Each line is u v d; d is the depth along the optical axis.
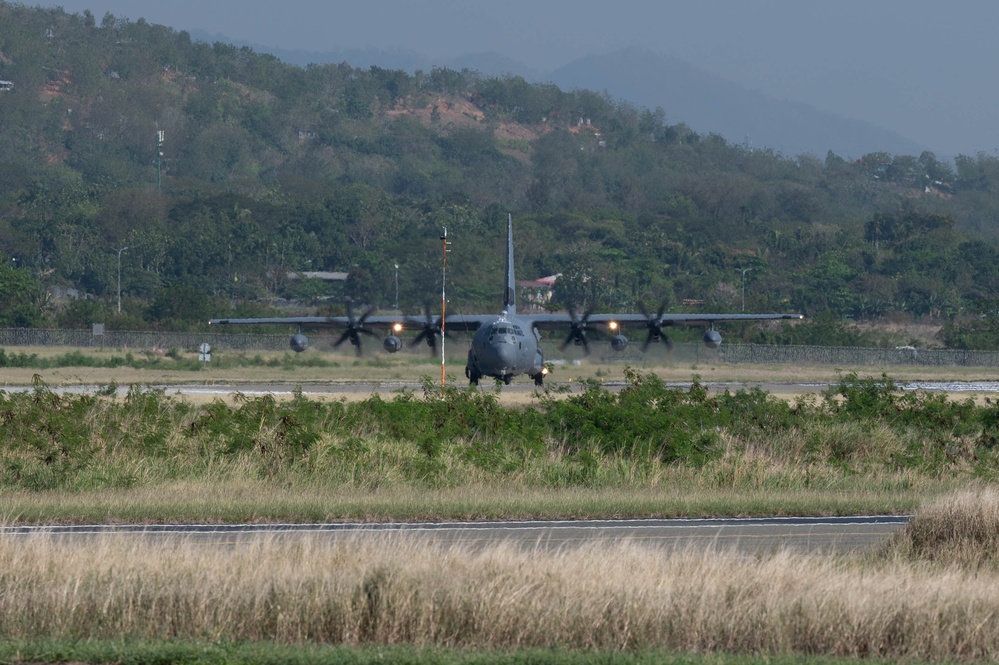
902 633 50.94
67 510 83.81
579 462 109.62
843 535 78.88
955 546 67.06
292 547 60.97
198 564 56.19
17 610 51.19
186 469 102.88
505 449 112.50
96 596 52.34
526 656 47.66
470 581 52.91
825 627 51.12
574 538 76.25
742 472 106.62
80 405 113.19
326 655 47.34
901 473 112.44
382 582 52.03
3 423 107.62
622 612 51.53
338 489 97.31
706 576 54.47
